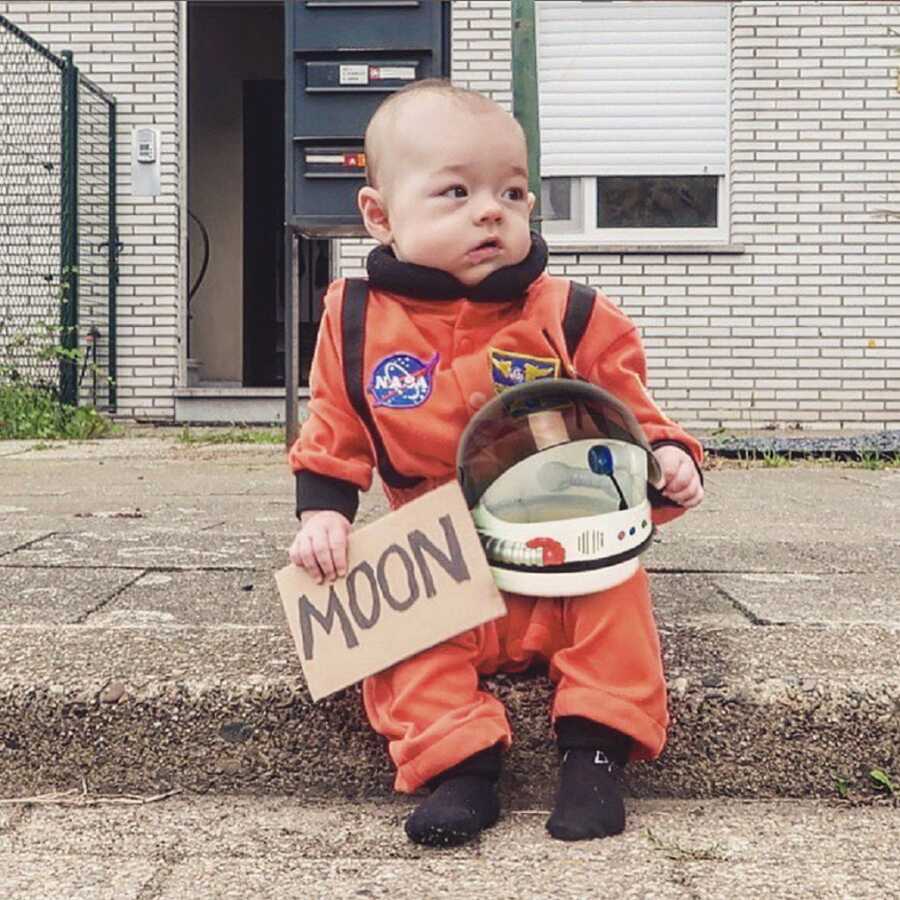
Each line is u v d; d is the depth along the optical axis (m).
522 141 1.93
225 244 10.24
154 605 2.45
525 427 1.83
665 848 1.68
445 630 1.81
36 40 8.46
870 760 1.92
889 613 2.36
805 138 8.43
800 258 8.48
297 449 1.95
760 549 3.16
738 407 8.52
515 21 2.97
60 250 8.38
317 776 1.95
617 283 8.51
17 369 8.20
